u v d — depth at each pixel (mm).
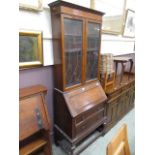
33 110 1312
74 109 1604
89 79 1927
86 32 1654
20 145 1419
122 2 2498
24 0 1355
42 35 1550
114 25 2479
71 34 1552
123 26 2719
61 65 1566
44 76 1712
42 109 1374
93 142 2062
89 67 1889
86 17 1607
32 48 1510
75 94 1705
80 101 1698
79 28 1605
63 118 1735
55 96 1786
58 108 1780
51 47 1682
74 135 1686
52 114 1910
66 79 1640
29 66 1520
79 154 1856
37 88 1474
